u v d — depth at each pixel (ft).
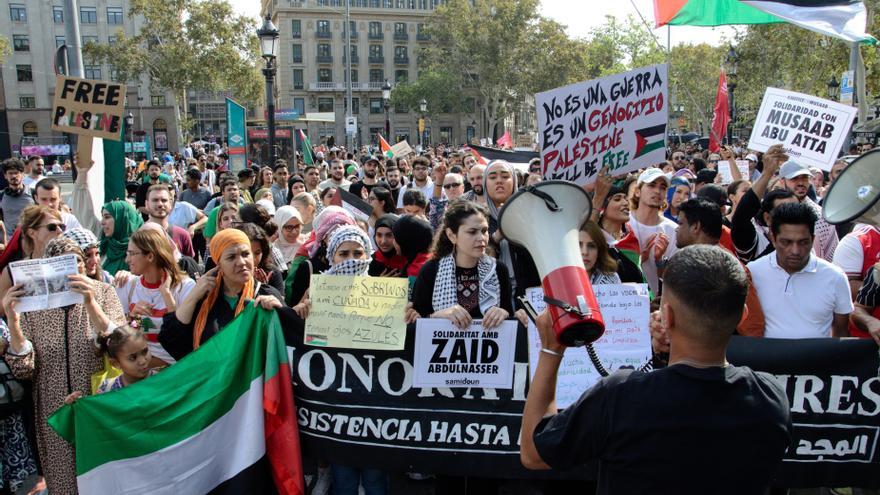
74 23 35.17
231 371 11.62
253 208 18.57
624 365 11.00
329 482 14.42
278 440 11.70
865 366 11.19
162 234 14.46
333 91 283.38
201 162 54.75
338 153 48.93
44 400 13.10
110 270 21.09
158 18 151.23
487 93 229.86
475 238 11.70
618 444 6.22
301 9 277.23
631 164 12.93
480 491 12.32
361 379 11.87
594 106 12.73
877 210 10.65
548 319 6.73
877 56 84.23
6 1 210.18
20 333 12.51
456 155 52.80
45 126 215.31
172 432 11.32
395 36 287.89
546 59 211.20
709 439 6.06
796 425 11.31
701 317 6.10
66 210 23.88
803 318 12.04
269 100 46.42
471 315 12.00
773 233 12.04
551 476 11.51
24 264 12.14
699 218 13.55
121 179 24.36
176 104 159.22
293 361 11.98
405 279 11.65
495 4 212.43
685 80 180.55
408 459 11.88
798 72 94.27
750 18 32.78
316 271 16.49
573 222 7.28
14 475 14.43
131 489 11.21
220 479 11.66
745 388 6.24
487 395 11.62
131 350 11.90
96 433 11.18
